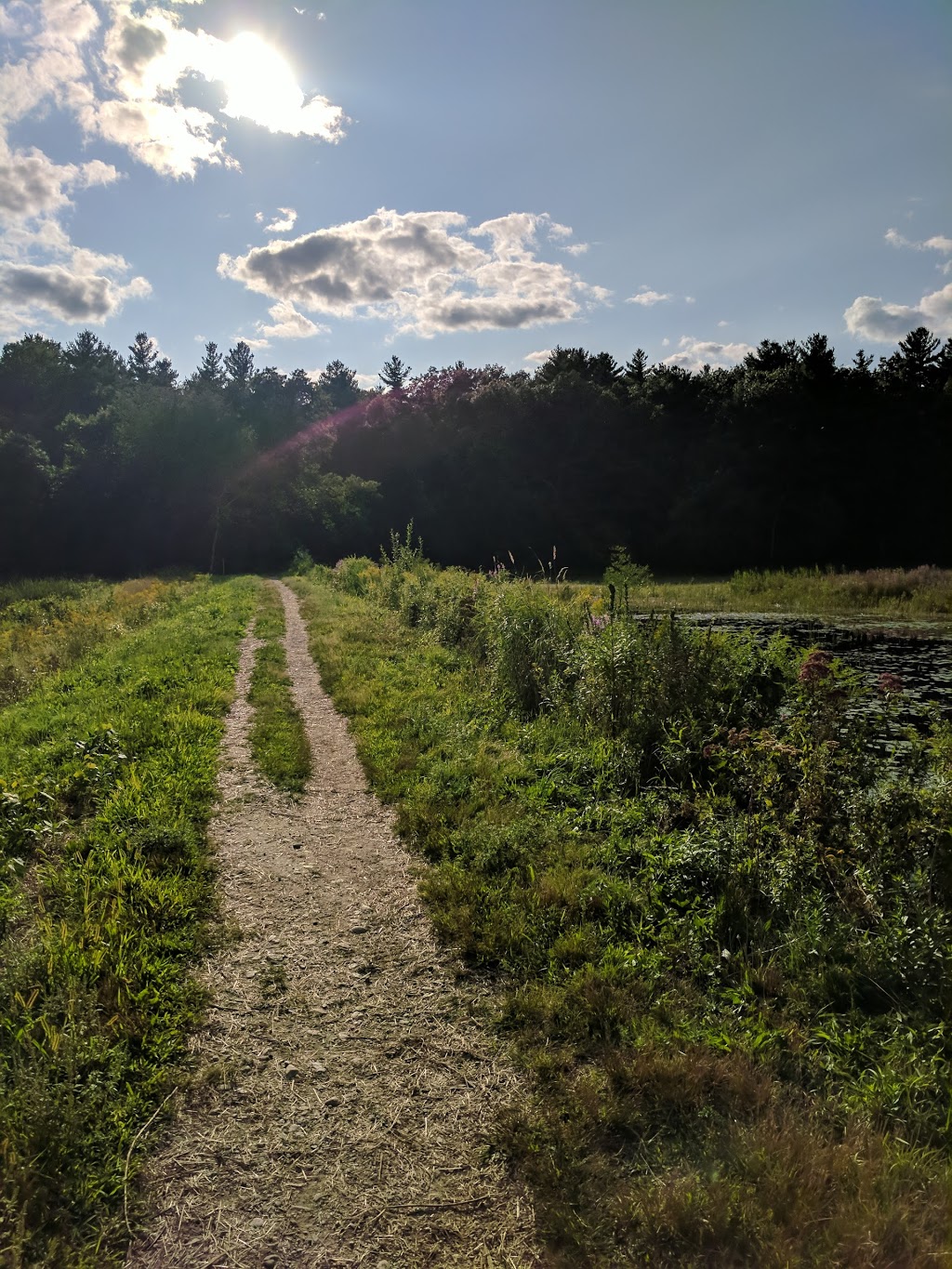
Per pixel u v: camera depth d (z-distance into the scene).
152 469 44.03
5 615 20.97
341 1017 3.46
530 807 5.62
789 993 3.45
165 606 19.72
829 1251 2.21
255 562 45.50
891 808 4.17
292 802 5.97
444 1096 3.00
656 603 25.05
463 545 53.56
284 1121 2.87
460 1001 3.57
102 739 6.69
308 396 95.19
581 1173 2.59
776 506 49.50
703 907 4.15
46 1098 2.66
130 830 5.02
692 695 6.59
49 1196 2.45
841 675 5.73
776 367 57.41
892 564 48.72
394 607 16.88
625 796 5.82
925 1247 2.23
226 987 3.65
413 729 7.52
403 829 5.40
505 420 55.59
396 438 56.22
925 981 3.33
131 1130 2.76
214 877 4.70
